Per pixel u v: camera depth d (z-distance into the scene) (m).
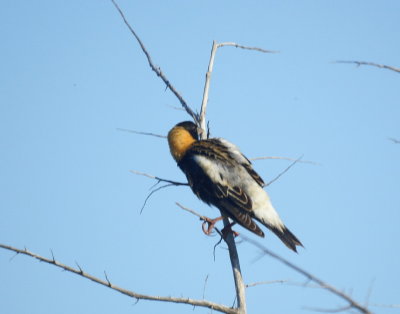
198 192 12.60
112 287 8.99
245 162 12.61
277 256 5.37
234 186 12.24
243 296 9.87
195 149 13.08
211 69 12.86
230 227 11.93
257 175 12.43
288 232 11.91
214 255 10.35
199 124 13.02
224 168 12.46
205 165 12.59
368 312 5.41
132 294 9.01
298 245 11.68
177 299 9.16
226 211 12.08
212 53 12.76
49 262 8.92
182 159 13.34
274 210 12.08
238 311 9.64
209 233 12.22
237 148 12.96
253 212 11.95
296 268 5.40
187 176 12.90
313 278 5.41
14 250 9.01
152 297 9.07
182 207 10.60
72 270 9.00
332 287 5.43
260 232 11.65
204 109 12.95
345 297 5.43
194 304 9.27
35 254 9.01
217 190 12.30
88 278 8.99
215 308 9.45
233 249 10.46
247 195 12.09
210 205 12.64
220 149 12.83
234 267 10.27
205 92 12.91
